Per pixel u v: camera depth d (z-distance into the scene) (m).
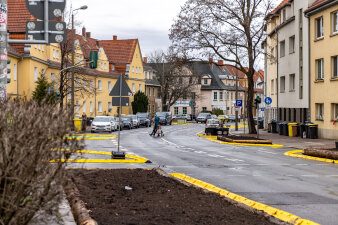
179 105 111.25
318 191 11.02
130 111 81.12
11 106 5.61
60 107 5.93
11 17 47.94
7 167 4.85
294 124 38.16
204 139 37.28
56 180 5.13
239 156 21.31
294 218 7.54
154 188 9.62
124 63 83.25
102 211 7.12
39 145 5.05
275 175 14.16
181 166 16.56
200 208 7.58
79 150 5.50
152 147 27.00
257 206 8.75
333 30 32.88
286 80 44.03
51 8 10.34
